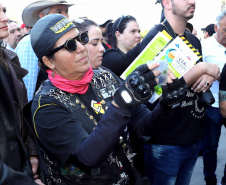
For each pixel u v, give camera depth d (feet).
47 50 3.90
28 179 1.80
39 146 4.18
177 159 6.41
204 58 11.16
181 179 7.09
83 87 4.16
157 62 3.34
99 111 4.19
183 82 4.10
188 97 6.09
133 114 4.72
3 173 1.61
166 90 4.02
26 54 7.40
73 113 3.97
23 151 3.99
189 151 6.56
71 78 4.09
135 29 9.06
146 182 4.50
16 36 14.21
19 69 5.40
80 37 3.95
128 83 3.27
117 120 3.33
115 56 7.29
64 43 3.83
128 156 4.33
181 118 6.18
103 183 4.01
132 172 4.26
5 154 3.08
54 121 3.77
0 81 3.72
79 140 3.64
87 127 4.00
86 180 3.98
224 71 6.93
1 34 4.58
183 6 5.85
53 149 3.79
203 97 6.11
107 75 4.61
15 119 3.95
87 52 4.20
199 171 11.64
